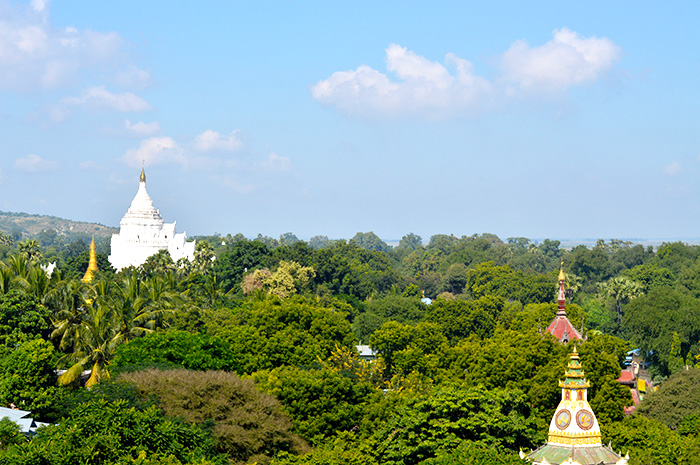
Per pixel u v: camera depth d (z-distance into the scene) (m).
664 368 168.25
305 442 82.62
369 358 151.88
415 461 70.62
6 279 118.56
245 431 76.69
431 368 115.25
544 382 92.75
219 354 103.56
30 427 76.94
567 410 61.03
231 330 114.38
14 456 60.22
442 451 67.19
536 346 101.56
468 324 172.38
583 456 59.56
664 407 101.00
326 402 85.44
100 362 109.12
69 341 112.69
